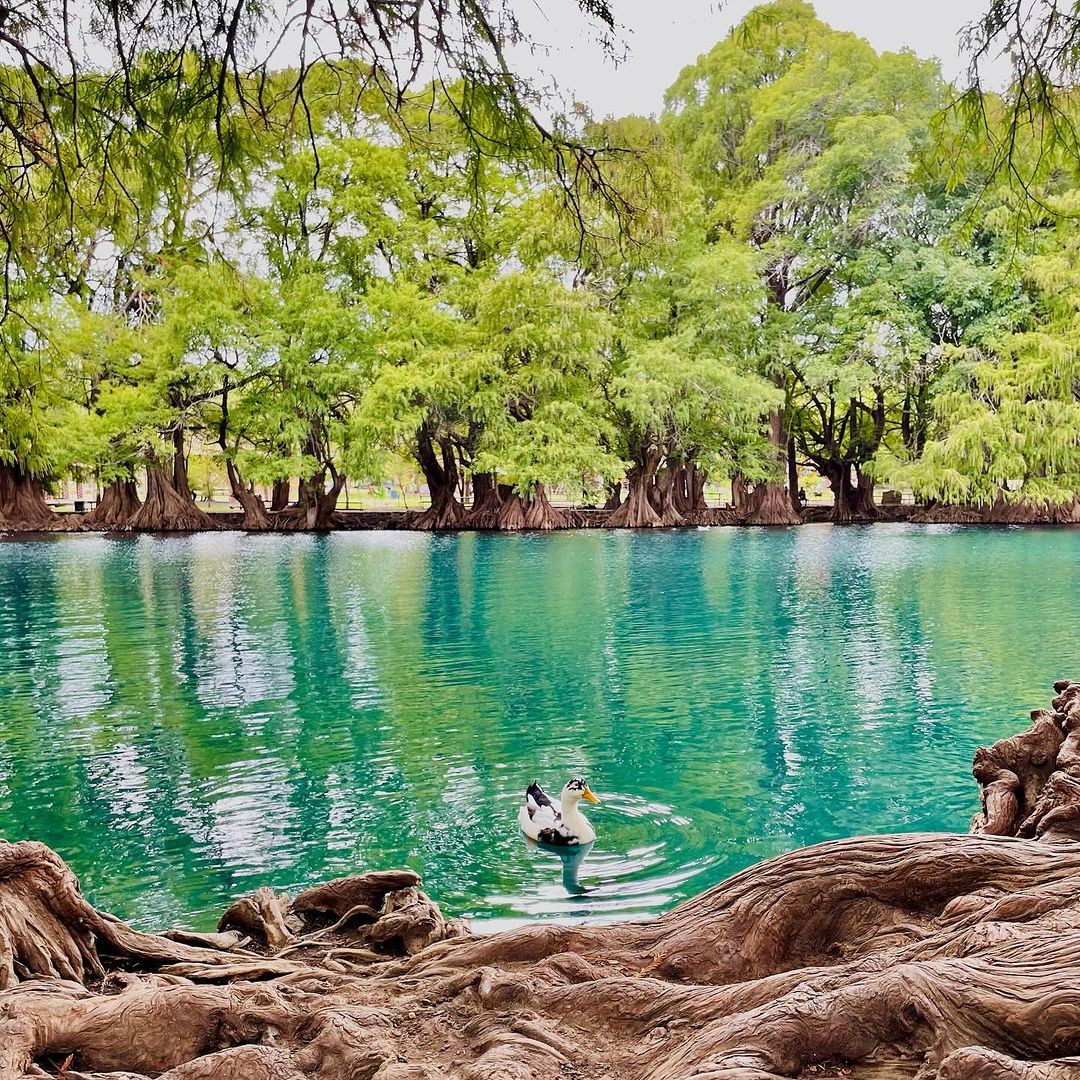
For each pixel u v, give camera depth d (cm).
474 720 1086
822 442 5169
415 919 459
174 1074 274
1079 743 520
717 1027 264
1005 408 3547
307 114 454
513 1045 284
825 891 348
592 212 545
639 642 1513
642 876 691
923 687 1201
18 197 516
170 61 423
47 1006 305
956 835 363
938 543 3139
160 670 1338
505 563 2680
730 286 4272
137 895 659
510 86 438
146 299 4197
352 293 4372
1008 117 474
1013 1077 218
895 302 4209
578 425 4034
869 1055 254
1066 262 3475
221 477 7200
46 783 878
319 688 1232
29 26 435
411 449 4475
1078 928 277
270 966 400
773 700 1153
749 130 4519
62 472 4181
